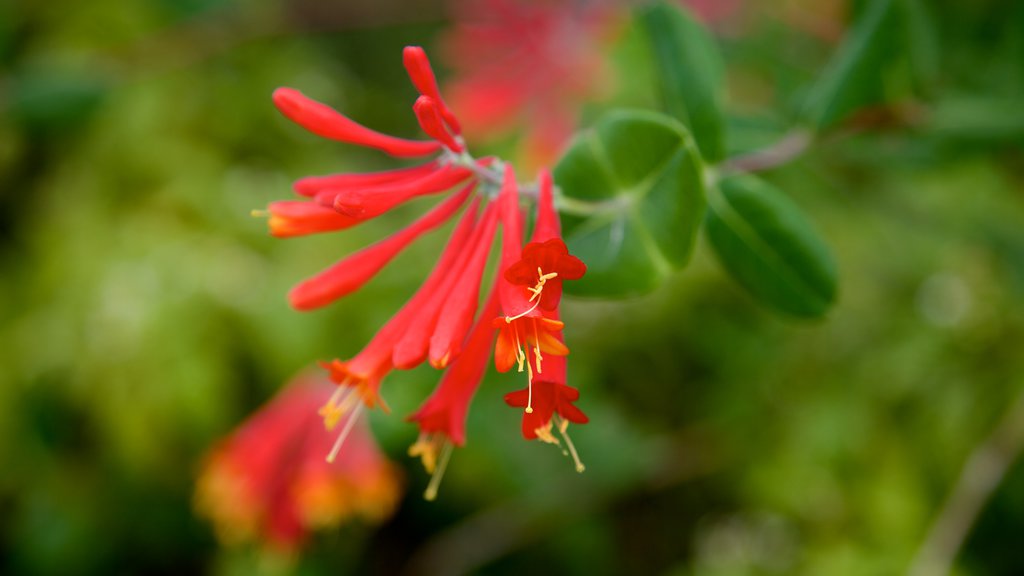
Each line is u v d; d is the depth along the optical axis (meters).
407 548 0.58
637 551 0.58
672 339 0.59
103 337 0.55
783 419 0.55
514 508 0.55
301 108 0.34
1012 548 0.50
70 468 0.57
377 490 0.47
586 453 0.52
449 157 0.35
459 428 0.35
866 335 0.56
